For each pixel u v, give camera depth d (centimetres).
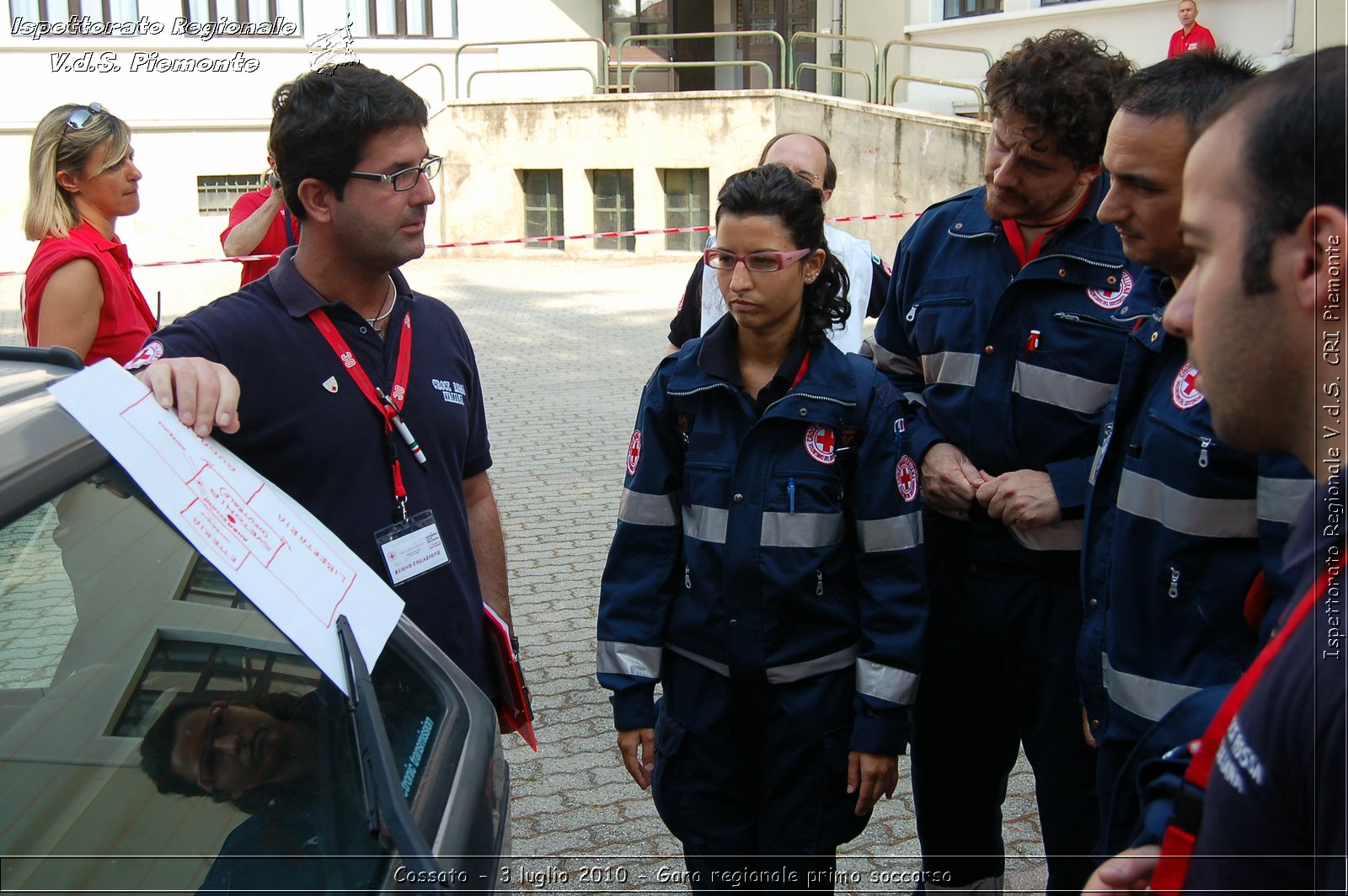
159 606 154
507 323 1207
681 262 1593
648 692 247
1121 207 203
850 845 338
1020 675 261
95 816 136
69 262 325
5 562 138
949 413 266
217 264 1599
